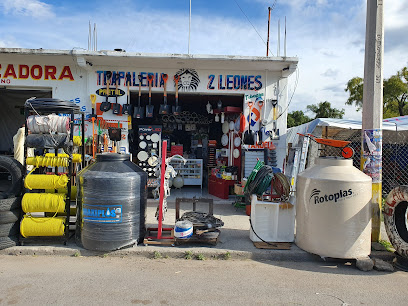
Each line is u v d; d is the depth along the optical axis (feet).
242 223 21.53
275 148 28.89
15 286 12.32
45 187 16.39
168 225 20.13
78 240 16.66
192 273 14.06
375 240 17.89
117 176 15.80
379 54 17.70
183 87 28.96
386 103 76.69
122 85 28.71
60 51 25.39
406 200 14.87
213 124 39.52
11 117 40.32
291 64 26.50
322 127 32.45
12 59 27.27
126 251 15.97
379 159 17.76
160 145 30.81
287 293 12.28
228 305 11.23
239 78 29.25
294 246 17.03
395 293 12.53
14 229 16.12
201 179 34.19
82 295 11.70
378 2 17.62
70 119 17.22
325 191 15.16
